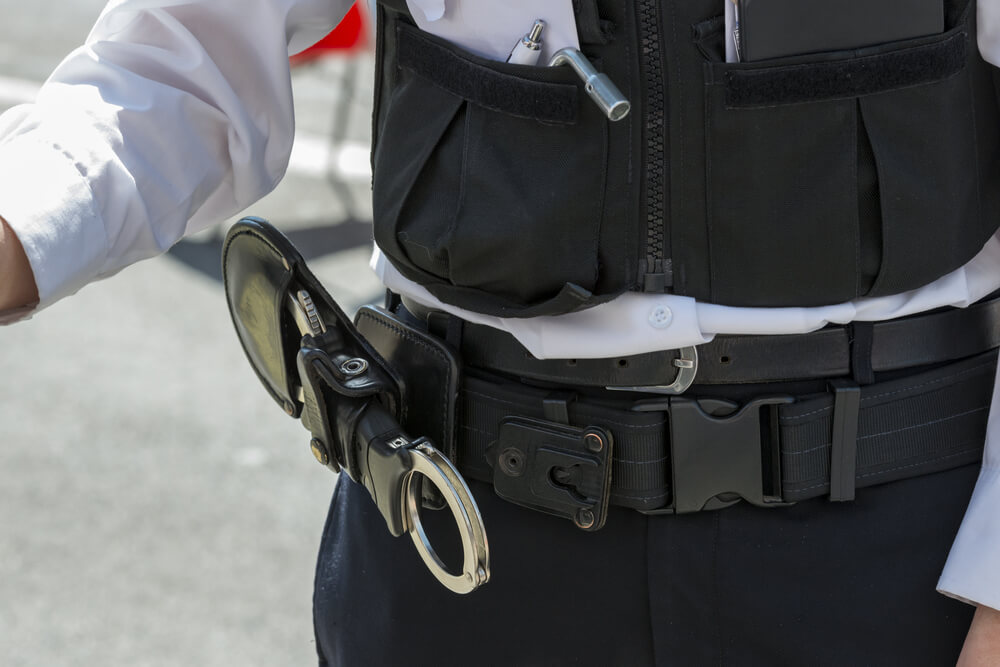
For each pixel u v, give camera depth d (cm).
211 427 754
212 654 564
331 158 1180
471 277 213
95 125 212
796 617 221
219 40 234
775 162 199
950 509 220
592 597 228
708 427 214
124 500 679
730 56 198
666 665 226
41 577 615
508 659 237
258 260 234
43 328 886
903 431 217
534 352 218
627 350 212
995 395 207
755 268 204
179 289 958
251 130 234
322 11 246
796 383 216
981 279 220
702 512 221
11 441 736
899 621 219
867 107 196
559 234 205
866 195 201
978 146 209
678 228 205
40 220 198
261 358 251
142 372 823
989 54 202
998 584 196
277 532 653
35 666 555
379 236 223
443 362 229
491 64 203
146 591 606
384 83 225
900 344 216
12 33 1817
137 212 214
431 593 240
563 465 219
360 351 232
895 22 194
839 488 217
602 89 190
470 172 207
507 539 232
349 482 260
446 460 212
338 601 255
